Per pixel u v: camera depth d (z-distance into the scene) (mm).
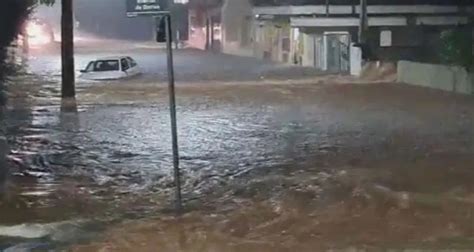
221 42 89375
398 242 12383
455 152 21359
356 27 61719
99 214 14734
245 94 40031
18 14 35156
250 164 19984
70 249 12227
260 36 77062
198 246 12359
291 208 14961
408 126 26672
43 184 17688
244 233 13156
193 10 103062
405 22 61094
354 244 12320
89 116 30922
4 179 18172
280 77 51438
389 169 18922
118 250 12172
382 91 40312
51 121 29312
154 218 14320
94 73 51250
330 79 49062
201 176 18484
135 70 53875
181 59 73812
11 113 31781
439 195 15914
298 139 24156
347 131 25719
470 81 38156
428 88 41625
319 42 60250
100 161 20797
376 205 15078
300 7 64375
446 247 12023
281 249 12109
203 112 32000
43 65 63688
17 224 13891
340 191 16422
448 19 61469
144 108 33812
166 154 21750
